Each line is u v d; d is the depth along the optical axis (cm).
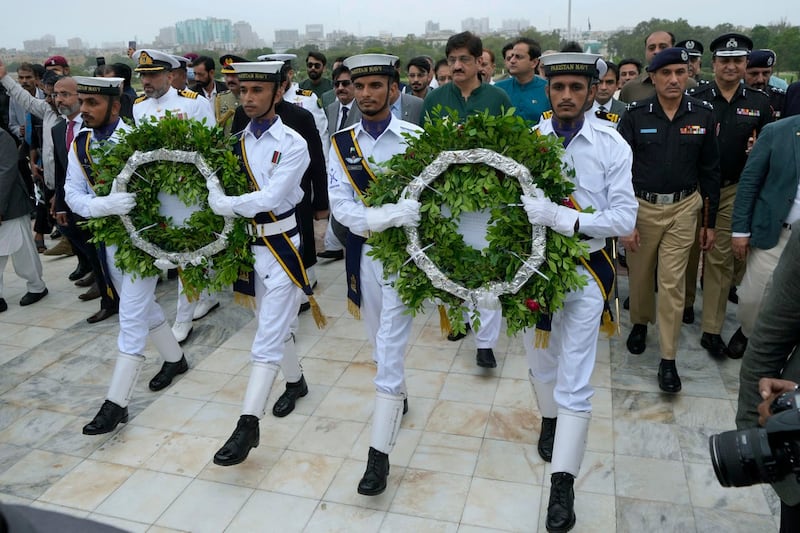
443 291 324
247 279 402
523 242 308
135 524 333
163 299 638
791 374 215
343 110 672
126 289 412
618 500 341
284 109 527
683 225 437
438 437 399
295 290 398
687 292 534
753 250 411
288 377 434
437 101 525
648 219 443
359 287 385
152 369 497
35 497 354
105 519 337
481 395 444
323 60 830
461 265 317
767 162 402
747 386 224
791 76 771
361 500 346
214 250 388
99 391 475
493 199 302
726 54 484
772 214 399
